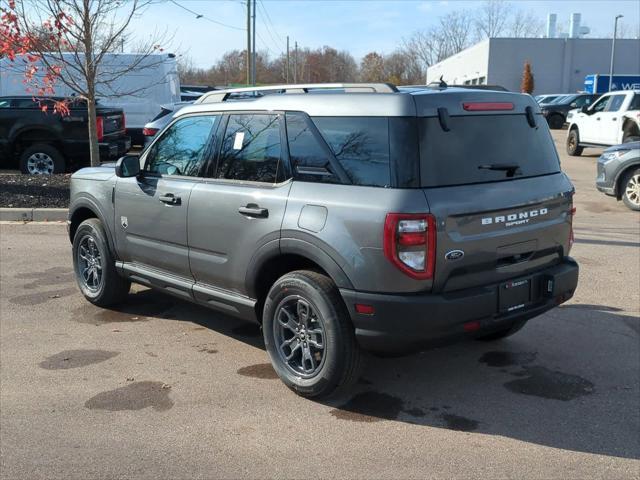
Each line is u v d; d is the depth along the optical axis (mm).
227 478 3400
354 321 3908
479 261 3945
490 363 4938
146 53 12789
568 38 54844
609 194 11922
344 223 3881
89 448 3691
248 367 4867
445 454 3641
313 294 4055
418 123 3820
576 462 3549
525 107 4449
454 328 3861
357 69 86750
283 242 4203
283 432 3889
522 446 3727
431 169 3805
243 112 4723
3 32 9820
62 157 13344
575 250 8500
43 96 13258
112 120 13953
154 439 3797
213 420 4035
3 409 4160
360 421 4035
